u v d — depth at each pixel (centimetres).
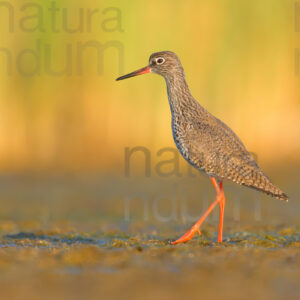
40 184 1695
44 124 1805
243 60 1831
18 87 1775
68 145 1822
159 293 546
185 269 636
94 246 816
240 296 538
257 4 1834
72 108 1812
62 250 760
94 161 1828
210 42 1812
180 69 1023
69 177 1781
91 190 1620
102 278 600
